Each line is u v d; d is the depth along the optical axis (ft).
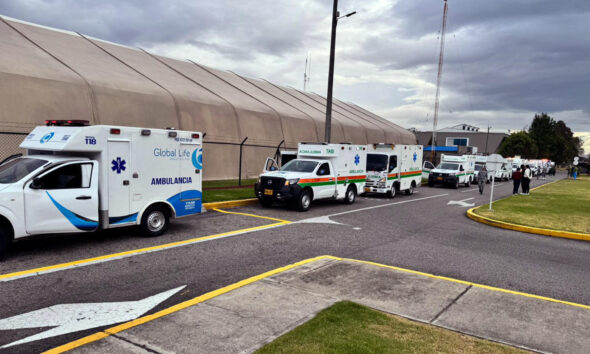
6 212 20.31
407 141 157.58
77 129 23.21
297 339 12.09
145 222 27.30
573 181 139.85
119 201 25.40
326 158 48.21
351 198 51.90
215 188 55.77
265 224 34.09
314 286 17.65
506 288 19.25
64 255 22.30
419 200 60.39
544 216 43.04
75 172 23.27
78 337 12.63
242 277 19.35
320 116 109.09
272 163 53.62
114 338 12.27
